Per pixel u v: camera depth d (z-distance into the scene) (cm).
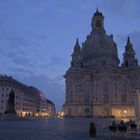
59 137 4241
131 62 19225
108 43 19488
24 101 18600
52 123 9000
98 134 4697
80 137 4259
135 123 5581
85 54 19538
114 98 17412
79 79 17488
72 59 18488
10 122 8806
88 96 17550
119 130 5050
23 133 4869
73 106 16975
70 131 5531
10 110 10644
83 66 19038
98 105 16950
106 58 18738
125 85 17750
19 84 18100
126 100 17500
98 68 17650
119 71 17800
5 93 15575
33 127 6581
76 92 17275
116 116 16838
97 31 19925
